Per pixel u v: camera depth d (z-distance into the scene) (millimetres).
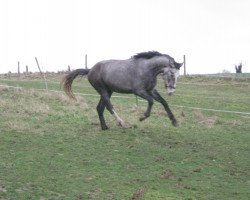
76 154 14180
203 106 26203
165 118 20844
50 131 16750
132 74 16234
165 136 17250
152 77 16109
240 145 17047
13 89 25141
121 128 17781
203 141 17109
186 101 27578
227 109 25703
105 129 17422
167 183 12227
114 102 24359
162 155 14727
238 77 40812
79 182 11688
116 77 16453
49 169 12531
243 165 14523
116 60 16938
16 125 16922
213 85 36938
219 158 15047
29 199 10305
